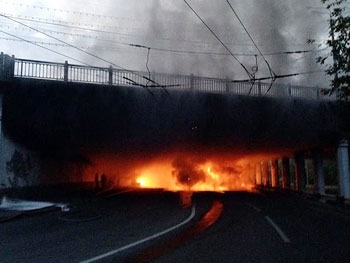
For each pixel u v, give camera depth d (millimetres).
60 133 25688
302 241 10211
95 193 27625
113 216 15367
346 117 11711
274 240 10328
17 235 10930
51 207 17406
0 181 20391
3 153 20969
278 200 25891
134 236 10789
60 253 8531
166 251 8773
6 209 16484
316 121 28734
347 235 11312
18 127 22891
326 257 8281
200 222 13875
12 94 22203
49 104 23578
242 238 10586
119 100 24812
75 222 13609
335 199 21953
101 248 9086
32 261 7773
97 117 25562
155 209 18156
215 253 8570
